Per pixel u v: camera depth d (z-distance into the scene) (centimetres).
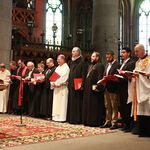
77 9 3328
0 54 1553
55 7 3206
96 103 973
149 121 807
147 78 795
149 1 3378
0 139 719
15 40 2066
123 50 917
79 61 1047
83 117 995
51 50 1880
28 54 1794
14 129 868
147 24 3391
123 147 662
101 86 934
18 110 1331
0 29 1558
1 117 1185
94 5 1895
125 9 3375
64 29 3247
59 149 633
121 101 888
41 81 1190
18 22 2625
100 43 1847
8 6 1591
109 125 952
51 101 1170
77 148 645
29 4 2777
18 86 1330
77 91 1031
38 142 695
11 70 1416
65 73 1086
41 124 988
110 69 949
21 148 632
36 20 2838
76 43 2427
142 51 828
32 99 1243
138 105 804
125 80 879
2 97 1369
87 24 3228
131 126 872
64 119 1078
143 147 664
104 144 689
